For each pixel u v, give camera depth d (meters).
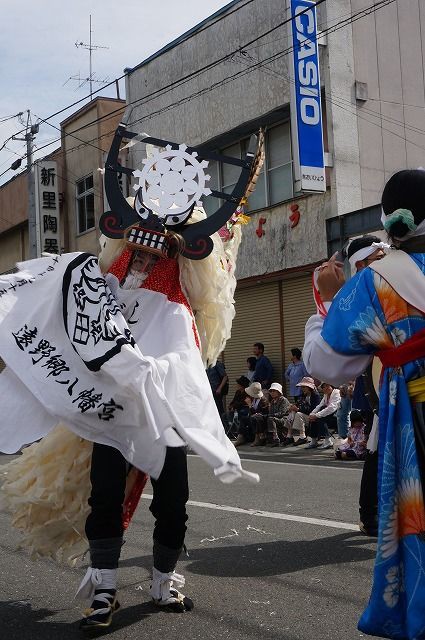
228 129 18.16
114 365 3.42
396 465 2.49
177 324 3.74
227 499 7.31
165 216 3.84
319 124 15.22
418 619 2.37
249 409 14.43
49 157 24.86
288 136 17.06
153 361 3.42
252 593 4.26
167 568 3.92
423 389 2.50
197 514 6.53
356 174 15.98
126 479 3.75
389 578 2.46
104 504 3.57
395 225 2.57
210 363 4.12
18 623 3.80
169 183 3.88
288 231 16.89
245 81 17.61
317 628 3.68
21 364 3.63
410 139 16.67
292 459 11.59
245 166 3.94
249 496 7.48
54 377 3.58
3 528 6.01
